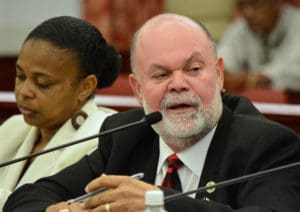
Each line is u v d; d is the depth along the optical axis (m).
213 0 10.93
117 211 3.25
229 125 3.75
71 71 4.39
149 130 3.94
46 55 4.34
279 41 10.01
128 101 6.63
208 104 3.58
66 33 4.39
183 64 3.54
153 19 3.68
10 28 11.92
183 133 3.57
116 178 3.32
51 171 4.34
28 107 4.40
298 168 3.53
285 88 9.66
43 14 11.88
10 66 11.15
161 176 3.79
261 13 9.95
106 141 4.09
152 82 3.60
